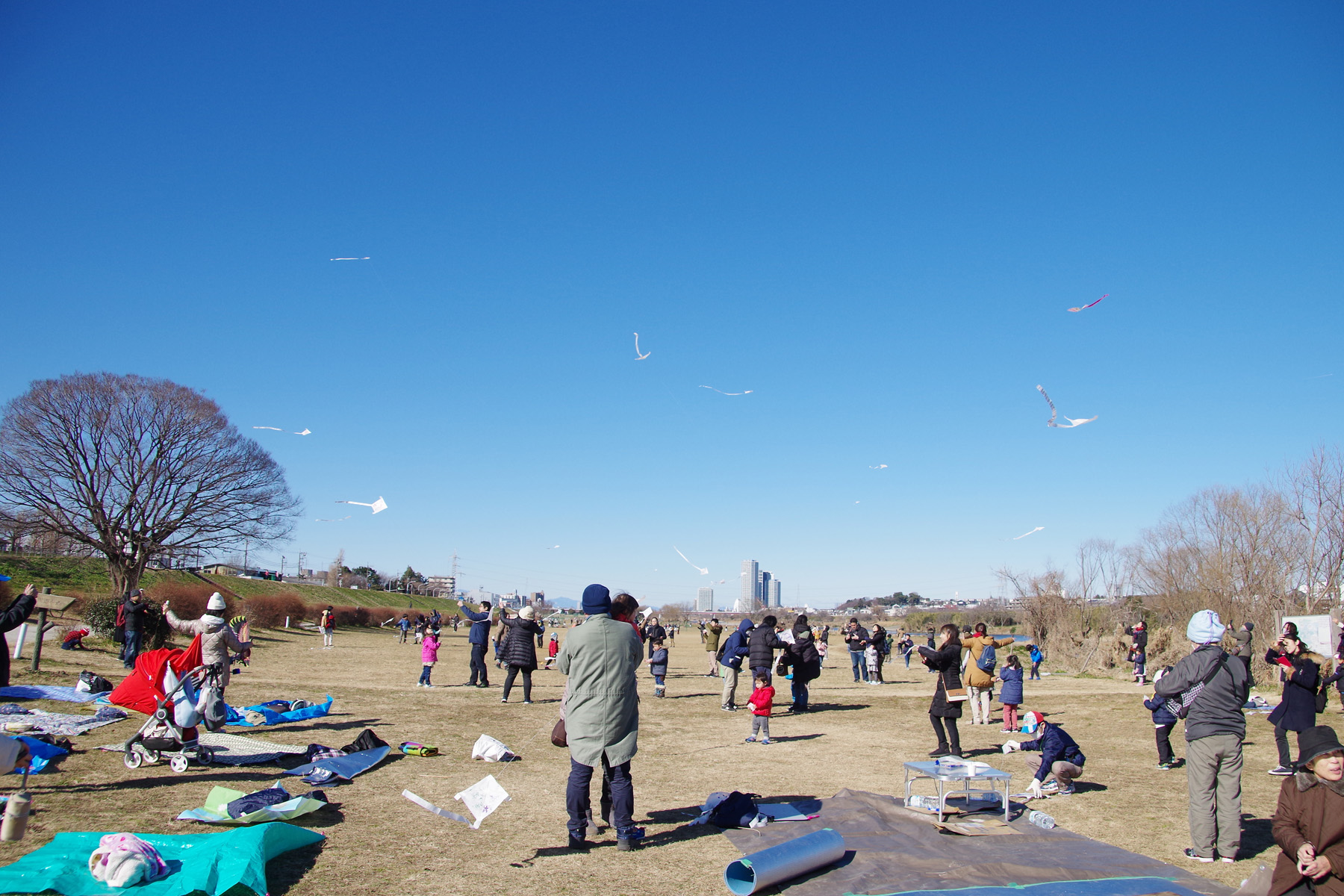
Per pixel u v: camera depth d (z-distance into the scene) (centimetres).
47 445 4291
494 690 1803
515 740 1135
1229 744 634
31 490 4275
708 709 1598
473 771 920
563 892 542
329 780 829
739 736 1242
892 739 1224
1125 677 2630
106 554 4491
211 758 875
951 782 912
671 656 3991
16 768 549
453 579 15250
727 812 715
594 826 698
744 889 540
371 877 558
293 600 4919
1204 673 646
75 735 988
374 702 1502
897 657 4281
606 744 643
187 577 5506
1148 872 592
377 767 920
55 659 1828
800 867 563
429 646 1822
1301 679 938
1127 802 823
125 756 831
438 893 533
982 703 1420
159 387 4588
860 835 677
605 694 646
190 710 845
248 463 4950
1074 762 862
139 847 507
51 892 472
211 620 883
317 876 555
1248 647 658
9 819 492
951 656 1023
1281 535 3020
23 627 1520
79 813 657
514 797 805
